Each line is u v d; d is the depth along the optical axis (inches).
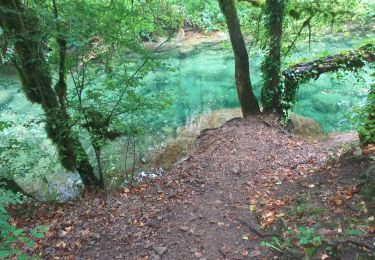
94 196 300.5
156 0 410.3
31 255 200.4
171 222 229.6
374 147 258.5
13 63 330.3
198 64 897.5
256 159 336.5
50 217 250.2
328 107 601.0
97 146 325.7
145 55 323.0
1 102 666.2
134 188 297.3
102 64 332.5
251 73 783.1
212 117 577.3
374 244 151.1
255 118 438.6
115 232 221.9
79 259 200.2
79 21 280.5
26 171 331.3
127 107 323.0
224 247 196.7
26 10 296.0
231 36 429.7
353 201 192.1
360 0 518.0
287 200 229.6
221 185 282.7
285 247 175.3
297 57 709.9
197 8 713.0
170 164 427.5
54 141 347.9
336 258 152.1
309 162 313.1
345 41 776.9
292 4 449.7
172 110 627.2
